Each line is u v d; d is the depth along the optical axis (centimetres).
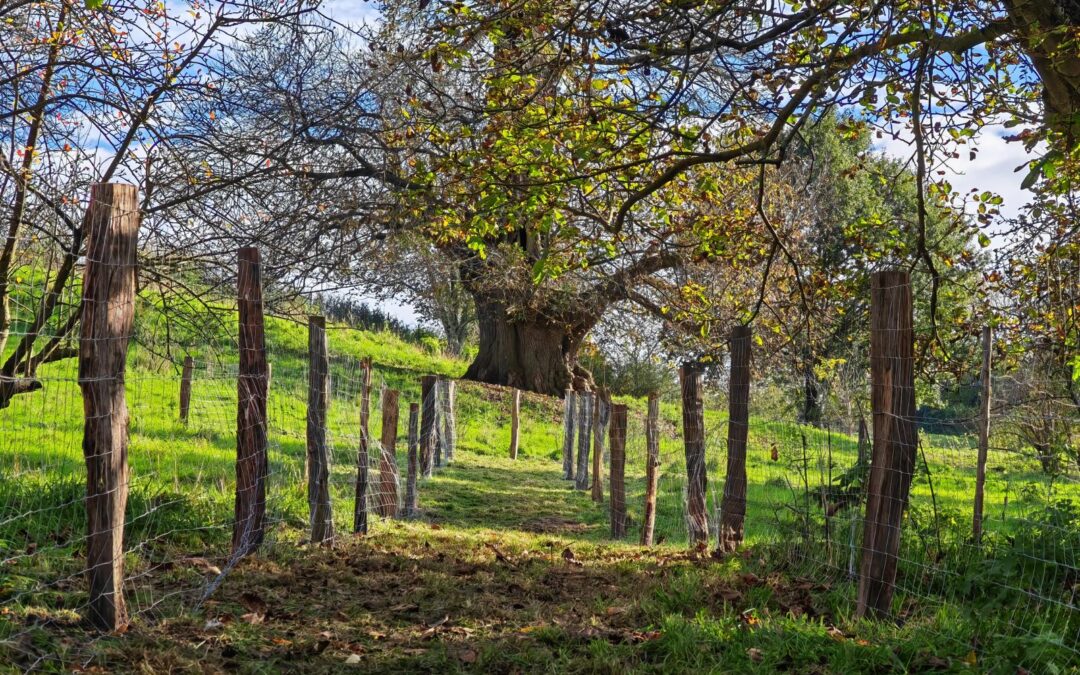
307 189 1002
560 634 569
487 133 969
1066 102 845
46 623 485
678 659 505
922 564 663
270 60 918
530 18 884
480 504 1271
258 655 503
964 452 1048
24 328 888
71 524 684
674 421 2498
